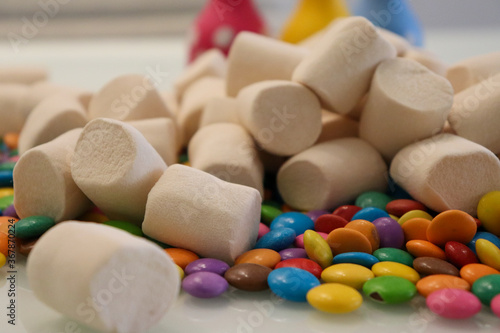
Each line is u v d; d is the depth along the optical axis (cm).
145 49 66
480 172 24
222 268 22
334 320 20
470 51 57
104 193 23
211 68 39
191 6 72
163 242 23
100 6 71
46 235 19
